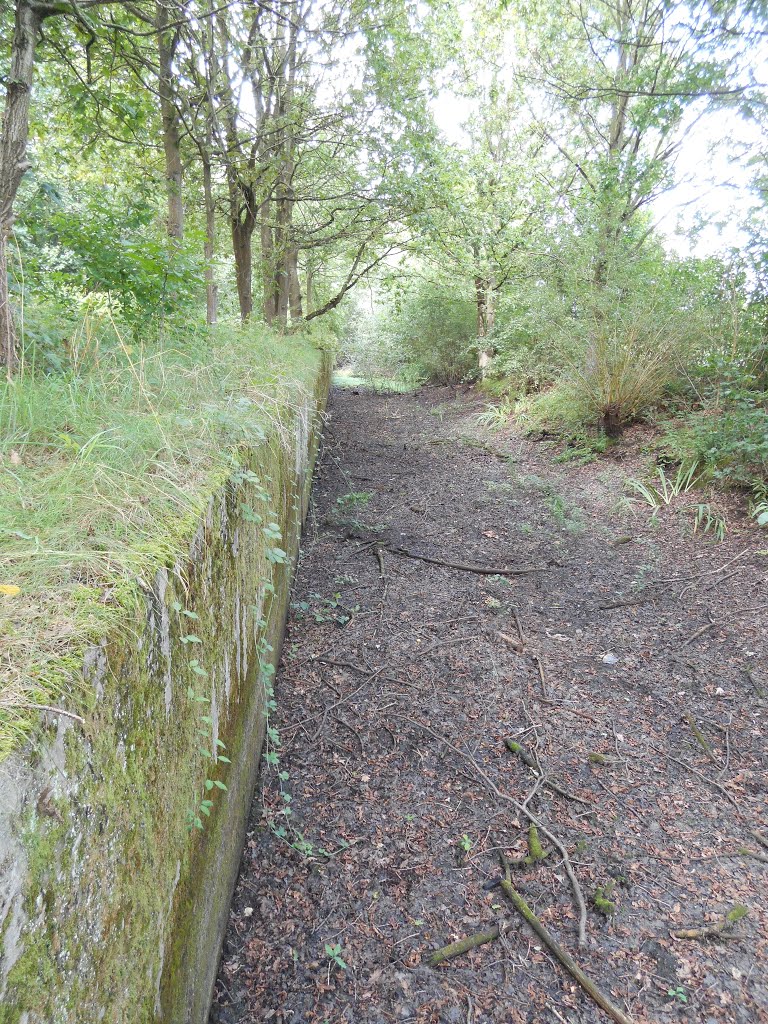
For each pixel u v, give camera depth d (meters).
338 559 4.93
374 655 3.61
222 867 1.95
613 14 8.44
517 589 4.49
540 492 6.55
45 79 5.05
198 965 1.62
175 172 5.62
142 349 2.50
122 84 5.81
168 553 1.38
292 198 8.42
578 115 9.34
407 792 2.67
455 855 2.38
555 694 3.30
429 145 8.04
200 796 1.62
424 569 4.79
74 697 0.91
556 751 2.91
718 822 2.52
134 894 1.12
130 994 1.09
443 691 3.31
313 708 3.16
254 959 1.98
